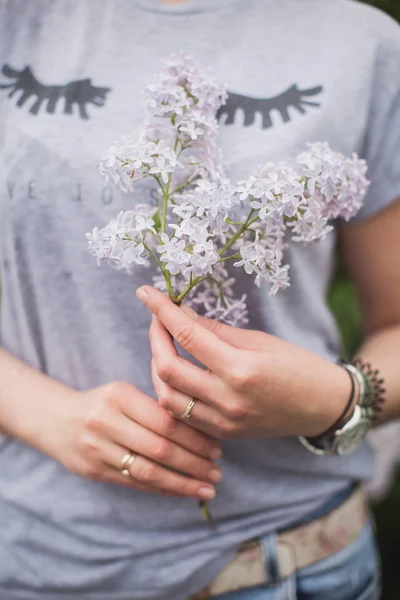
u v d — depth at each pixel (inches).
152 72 23.7
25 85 24.1
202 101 20.3
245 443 24.2
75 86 23.6
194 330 20.3
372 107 24.3
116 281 23.3
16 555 24.8
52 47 24.4
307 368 21.7
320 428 22.7
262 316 23.7
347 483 26.1
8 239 23.7
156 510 24.2
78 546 24.4
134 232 20.4
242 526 24.4
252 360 20.6
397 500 45.6
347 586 25.7
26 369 24.9
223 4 24.0
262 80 23.6
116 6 24.2
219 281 21.5
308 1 24.2
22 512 25.1
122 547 24.1
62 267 23.7
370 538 27.5
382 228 25.5
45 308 24.2
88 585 24.3
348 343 39.6
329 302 40.3
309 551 24.9
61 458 23.4
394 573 44.8
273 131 23.0
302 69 23.5
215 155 21.2
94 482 24.5
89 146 23.1
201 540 24.2
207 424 21.6
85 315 24.0
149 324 23.6
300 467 24.7
